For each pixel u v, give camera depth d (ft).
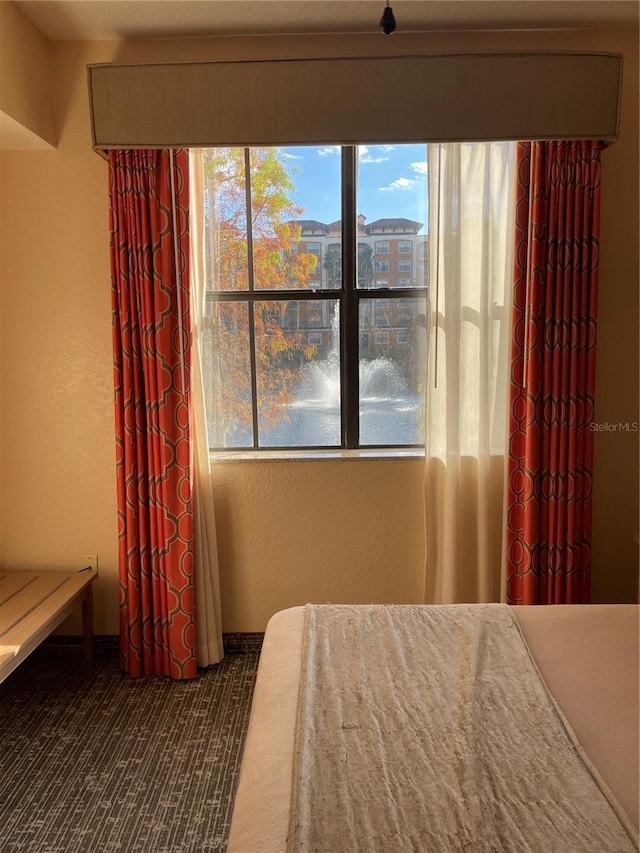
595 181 8.61
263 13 8.21
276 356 9.86
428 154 8.98
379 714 4.83
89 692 8.98
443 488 9.52
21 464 9.62
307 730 4.63
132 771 7.32
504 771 4.21
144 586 9.22
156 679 9.33
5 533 9.73
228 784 7.10
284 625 6.35
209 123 8.30
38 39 8.52
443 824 3.76
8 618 7.89
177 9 8.07
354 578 9.88
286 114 8.23
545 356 8.91
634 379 9.50
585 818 3.80
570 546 9.12
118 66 8.23
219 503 9.75
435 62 8.10
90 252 9.23
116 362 8.93
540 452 9.09
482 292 9.09
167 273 8.75
